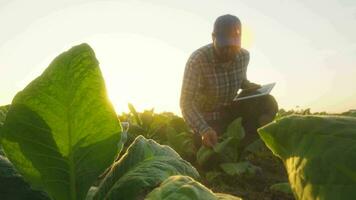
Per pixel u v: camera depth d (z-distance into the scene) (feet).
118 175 3.08
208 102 16.79
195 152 18.25
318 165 1.47
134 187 2.73
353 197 1.37
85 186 2.52
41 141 2.36
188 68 15.75
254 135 17.28
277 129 1.65
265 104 16.85
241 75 16.76
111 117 2.38
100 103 2.31
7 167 2.92
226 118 17.40
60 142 2.39
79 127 2.37
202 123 15.20
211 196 1.73
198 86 15.94
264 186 13.85
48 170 2.45
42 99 2.23
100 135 2.43
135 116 25.96
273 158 18.08
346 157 1.42
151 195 1.76
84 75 2.19
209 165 15.83
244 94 16.56
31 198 2.82
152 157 3.21
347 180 1.40
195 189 1.74
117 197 2.77
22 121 2.28
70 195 2.52
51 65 2.13
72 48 2.11
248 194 12.82
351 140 1.45
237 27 15.15
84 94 2.25
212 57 15.62
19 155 2.38
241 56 16.39
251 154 19.03
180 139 18.79
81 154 2.46
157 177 2.82
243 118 17.17
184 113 15.65
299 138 1.59
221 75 16.07
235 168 14.34
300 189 1.52
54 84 2.19
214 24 15.52
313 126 1.55
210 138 15.03
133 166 3.10
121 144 2.72
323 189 1.44
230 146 16.19
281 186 11.81
